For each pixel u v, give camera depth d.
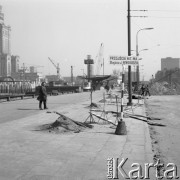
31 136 11.85
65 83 113.56
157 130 14.98
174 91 69.56
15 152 9.17
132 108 25.77
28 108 26.12
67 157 8.60
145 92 56.81
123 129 12.45
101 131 13.12
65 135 12.09
